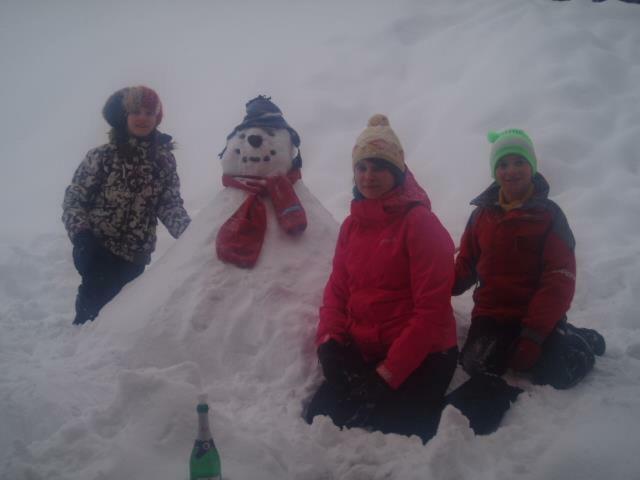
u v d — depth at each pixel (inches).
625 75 313.6
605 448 92.8
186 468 89.3
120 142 157.3
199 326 127.1
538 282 127.2
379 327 117.6
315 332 129.4
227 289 131.7
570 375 117.9
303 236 143.6
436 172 279.3
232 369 124.0
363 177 119.2
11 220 318.0
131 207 159.8
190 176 341.4
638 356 134.5
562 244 122.8
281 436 100.0
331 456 99.8
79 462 91.3
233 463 91.5
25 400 107.0
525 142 125.1
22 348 142.9
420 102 332.8
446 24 414.3
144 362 124.2
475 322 130.2
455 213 247.9
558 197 241.8
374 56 383.6
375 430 109.9
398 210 118.3
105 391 116.3
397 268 117.6
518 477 90.8
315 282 137.6
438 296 111.8
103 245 159.8
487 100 306.3
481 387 114.5
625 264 181.9
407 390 111.8
